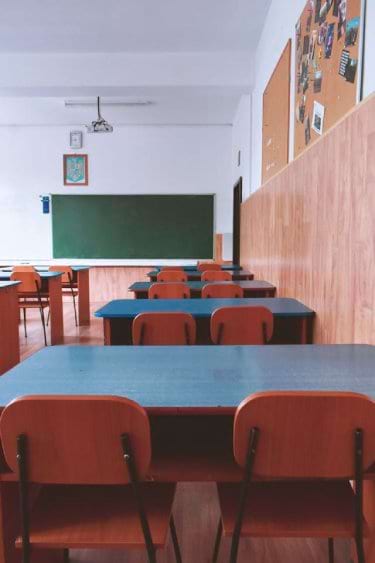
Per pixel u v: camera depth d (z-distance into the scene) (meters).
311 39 2.71
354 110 1.92
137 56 5.10
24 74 5.08
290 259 3.19
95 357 1.59
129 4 3.99
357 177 1.90
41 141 7.51
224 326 2.35
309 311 2.53
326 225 2.33
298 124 3.07
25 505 1.04
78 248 7.66
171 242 7.65
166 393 1.21
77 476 1.03
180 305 2.79
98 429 0.99
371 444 0.99
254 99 5.16
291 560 1.57
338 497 1.24
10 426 0.99
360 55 1.94
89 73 5.10
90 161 7.55
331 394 0.95
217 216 7.59
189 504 1.90
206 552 1.60
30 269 5.82
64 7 4.02
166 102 6.33
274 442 1.00
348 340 2.02
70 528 1.13
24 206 7.61
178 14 4.20
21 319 6.27
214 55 5.11
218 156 7.53
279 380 1.32
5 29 4.45
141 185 7.58
